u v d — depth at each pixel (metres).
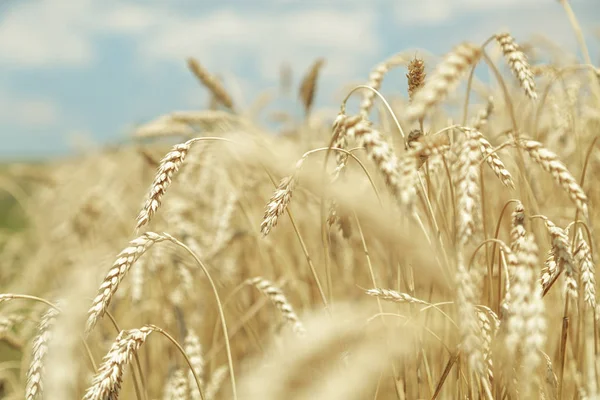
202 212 1.86
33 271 2.49
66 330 0.90
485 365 0.91
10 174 3.30
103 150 3.05
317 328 0.76
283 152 0.96
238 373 1.35
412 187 0.79
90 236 2.04
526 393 0.80
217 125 1.56
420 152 0.82
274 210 0.93
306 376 0.74
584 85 1.44
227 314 1.57
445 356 1.09
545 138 1.41
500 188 1.33
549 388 0.99
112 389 0.89
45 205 3.37
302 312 1.36
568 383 1.11
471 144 0.84
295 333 1.08
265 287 1.12
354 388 0.73
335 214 1.04
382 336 0.82
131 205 2.36
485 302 1.05
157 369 1.41
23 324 1.28
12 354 1.54
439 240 0.91
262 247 1.50
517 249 0.90
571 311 1.11
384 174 0.80
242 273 1.63
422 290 1.17
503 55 0.94
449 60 0.73
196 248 1.39
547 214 1.25
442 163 1.03
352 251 1.50
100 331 1.33
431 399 0.96
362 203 0.80
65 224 2.52
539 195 1.25
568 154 1.41
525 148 0.88
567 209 1.27
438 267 0.80
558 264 0.90
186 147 0.95
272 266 1.53
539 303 0.79
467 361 0.96
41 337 0.90
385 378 0.99
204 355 1.46
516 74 0.92
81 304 0.92
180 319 1.24
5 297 0.92
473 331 0.80
